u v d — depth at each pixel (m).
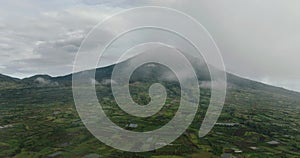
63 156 106.25
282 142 142.00
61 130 150.88
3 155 113.62
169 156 101.44
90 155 103.69
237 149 121.38
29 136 145.88
